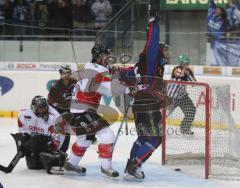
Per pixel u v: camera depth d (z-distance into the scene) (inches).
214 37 829.8
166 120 518.0
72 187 430.0
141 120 457.4
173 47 848.9
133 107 460.4
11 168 474.3
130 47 850.8
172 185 442.9
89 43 893.8
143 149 455.5
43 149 482.0
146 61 457.1
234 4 856.9
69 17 986.7
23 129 482.6
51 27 983.6
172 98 498.0
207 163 466.0
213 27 874.8
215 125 512.1
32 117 477.4
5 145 624.4
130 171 453.1
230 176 471.8
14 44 900.0
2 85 861.8
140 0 895.7
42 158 474.3
